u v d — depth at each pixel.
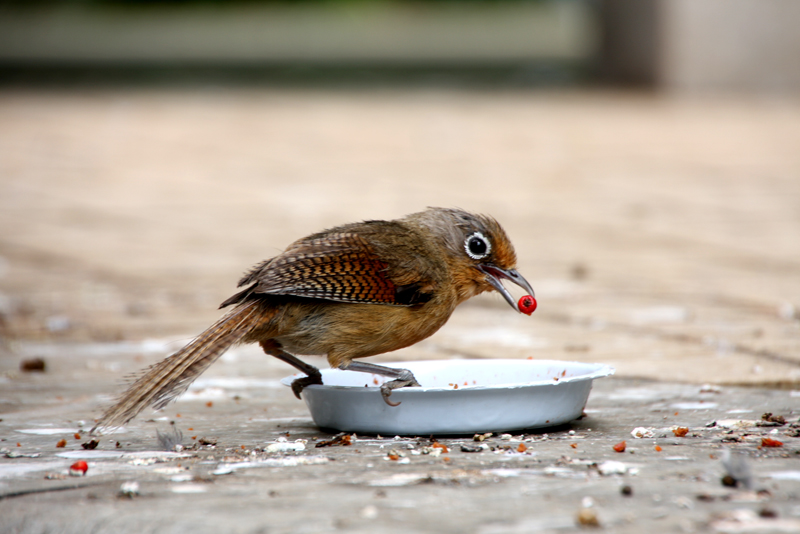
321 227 20.12
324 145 33.19
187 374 6.79
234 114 42.25
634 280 15.59
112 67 66.38
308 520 4.99
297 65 68.81
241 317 7.10
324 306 7.38
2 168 28.58
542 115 41.84
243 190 25.06
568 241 19.09
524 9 72.19
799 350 10.53
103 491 5.63
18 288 15.05
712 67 49.25
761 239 19.08
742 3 48.75
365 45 70.12
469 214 8.19
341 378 8.16
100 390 9.13
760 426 7.36
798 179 26.53
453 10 72.56
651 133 35.94
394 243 7.64
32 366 10.09
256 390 9.27
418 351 11.01
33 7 69.06
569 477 5.79
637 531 4.77
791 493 5.37
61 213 22.27
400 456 6.43
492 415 7.04
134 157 30.67
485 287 8.20
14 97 50.78
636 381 9.36
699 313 13.04
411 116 41.56
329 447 6.82
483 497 5.38
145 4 70.00
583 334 11.87
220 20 70.06
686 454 6.38
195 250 18.23
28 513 5.24
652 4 50.44
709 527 4.80
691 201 23.58
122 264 16.98
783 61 49.00
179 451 6.79
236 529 4.88
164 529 4.94
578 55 68.25
